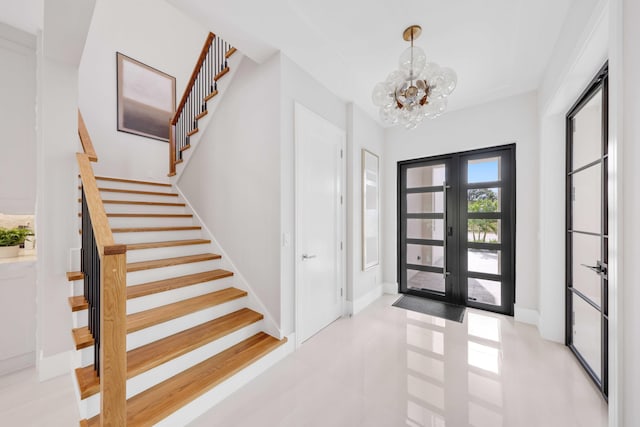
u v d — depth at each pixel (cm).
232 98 261
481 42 208
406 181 384
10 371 196
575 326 223
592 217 193
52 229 185
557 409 155
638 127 99
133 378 147
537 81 258
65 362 190
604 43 145
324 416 152
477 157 326
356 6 172
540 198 250
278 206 214
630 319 103
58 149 187
